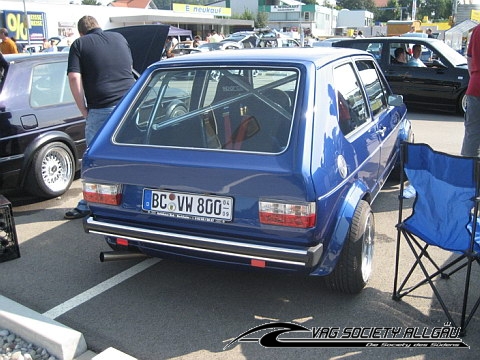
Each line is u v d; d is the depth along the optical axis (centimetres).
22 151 511
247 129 304
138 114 338
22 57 536
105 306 334
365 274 337
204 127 320
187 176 290
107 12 3528
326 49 396
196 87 340
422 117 1075
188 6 5003
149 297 344
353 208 312
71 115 562
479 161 257
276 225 273
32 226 480
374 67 481
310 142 281
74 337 282
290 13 6875
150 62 555
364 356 277
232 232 286
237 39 2431
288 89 309
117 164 310
